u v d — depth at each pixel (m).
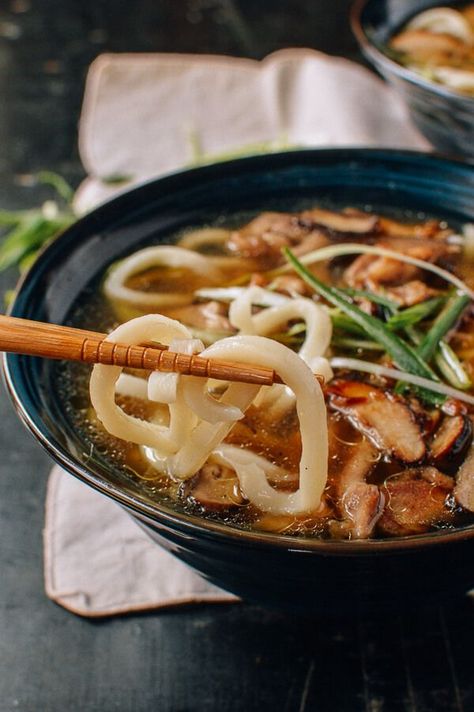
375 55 0.53
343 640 0.38
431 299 0.40
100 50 0.71
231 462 0.35
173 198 0.43
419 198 0.44
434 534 0.31
